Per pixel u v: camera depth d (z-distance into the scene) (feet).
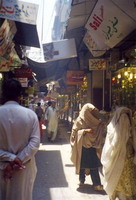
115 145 15.90
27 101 52.01
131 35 24.62
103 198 20.02
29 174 11.35
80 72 52.47
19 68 37.09
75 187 22.45
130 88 25.07
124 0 19.75
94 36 27.40
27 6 21.88
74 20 33.45
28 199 11.39
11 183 11.07
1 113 11.32
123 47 29.40
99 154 21.24
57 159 32.89
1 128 11.19
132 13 20.53
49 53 40.86
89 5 28.04
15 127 11.19
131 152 16.46
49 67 60.23
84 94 54.13
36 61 53.31
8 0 21.62
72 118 70.23
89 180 24.29
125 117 16.08
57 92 113.29
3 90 11.76
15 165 10.81
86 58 50.67
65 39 42.91
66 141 48.60
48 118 47.26
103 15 21.94
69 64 60.90
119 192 16.63
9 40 25.91
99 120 21.40
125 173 16.34
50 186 22.67
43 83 93.04
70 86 73.56
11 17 21.70
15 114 11.30
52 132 47.19
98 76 47.11
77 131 21.49
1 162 11.03
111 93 34.45
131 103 24.52
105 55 37.01
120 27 22.20
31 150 11.05
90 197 20.18
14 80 11.84
